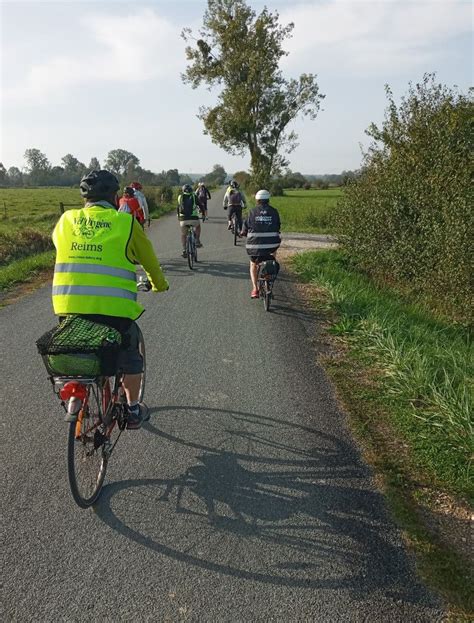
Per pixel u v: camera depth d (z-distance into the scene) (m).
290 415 4.30
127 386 3.36
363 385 4.91
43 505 3.12
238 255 13.05
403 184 9.82
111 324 2.89
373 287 9.78
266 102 38.97
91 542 2.81
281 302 8.18
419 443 3.82
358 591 2.49
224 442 3.88
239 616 2.34
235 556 2.72
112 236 2.90
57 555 2.71
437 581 2.54
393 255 9.67
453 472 3.46
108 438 3.29
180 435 3.97
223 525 2.96
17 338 6.28
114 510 3.09
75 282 2.85
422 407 4.42
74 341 2.69
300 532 2.90
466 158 8.88
